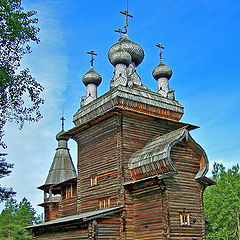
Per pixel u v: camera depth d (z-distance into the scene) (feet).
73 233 82.07
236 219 172.14
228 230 171.94
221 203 168.35
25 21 69.10
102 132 93.56
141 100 95.20
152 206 76.95
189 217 77.46
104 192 87.97
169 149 77.51
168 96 106.73
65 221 82.58
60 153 144.66
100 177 90.68
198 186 81.76
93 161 94.58
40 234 98.63
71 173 141.28
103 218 77.20
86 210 92.89
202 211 80.18
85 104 112.47
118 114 88.58
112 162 87.81
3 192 92.27
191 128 97.25
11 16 66.39
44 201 140.15
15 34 66.08
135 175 83.56
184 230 75.61
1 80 63.57
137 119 91.66
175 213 75.61
